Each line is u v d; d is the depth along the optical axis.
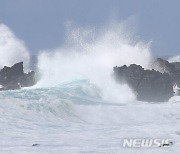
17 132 61.72
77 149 50.75
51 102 81.69
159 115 85.56
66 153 48.53
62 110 79.69
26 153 48.28
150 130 64.81
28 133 61.47
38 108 78.31
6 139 56.56
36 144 53.22
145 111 88.00
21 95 89.62
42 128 66.31
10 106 77.38
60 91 104.12
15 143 54.09
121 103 104.62
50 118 75.12
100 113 82.31
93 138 58.56
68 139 57.72
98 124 74.19
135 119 81.50
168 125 69.94
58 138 58.41
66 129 66.75
